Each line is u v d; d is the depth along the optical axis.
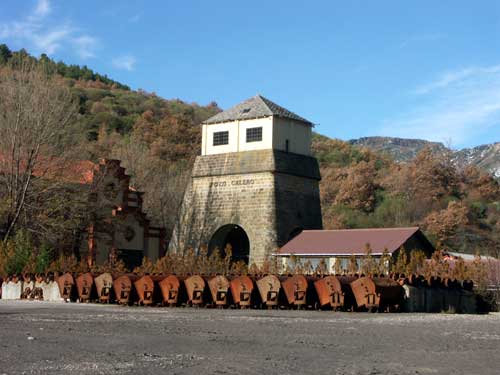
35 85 61.09
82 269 45.16
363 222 108.88
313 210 60.00
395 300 33.03
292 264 47.22
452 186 119.19
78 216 58.41
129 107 156.75
